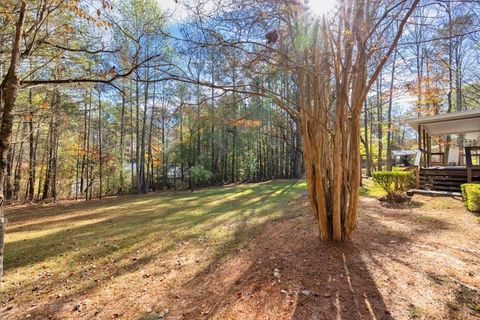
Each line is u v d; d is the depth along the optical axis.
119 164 14.27
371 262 2.62
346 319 1.76
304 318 1.81
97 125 13.97
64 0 2.46
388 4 2.50
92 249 3.72
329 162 3.19
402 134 20.02
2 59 3.06
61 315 2.04
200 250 3.43
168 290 2.37
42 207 9.40
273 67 2.93
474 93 11.05
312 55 2.72
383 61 2.60
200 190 13.38
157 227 4.91
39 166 12.34
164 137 15.80
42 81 2.11
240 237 3.92
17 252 3.70
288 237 3.67
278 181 16.02
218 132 15.71
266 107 8.35
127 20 4.75
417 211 4.77
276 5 2.49
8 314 2.08
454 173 6.44
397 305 1.88
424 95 9.51
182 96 11.35
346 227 3.16
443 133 9.34
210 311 1.98
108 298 2.28
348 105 2.93
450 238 3.24
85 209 8.32
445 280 2.20
